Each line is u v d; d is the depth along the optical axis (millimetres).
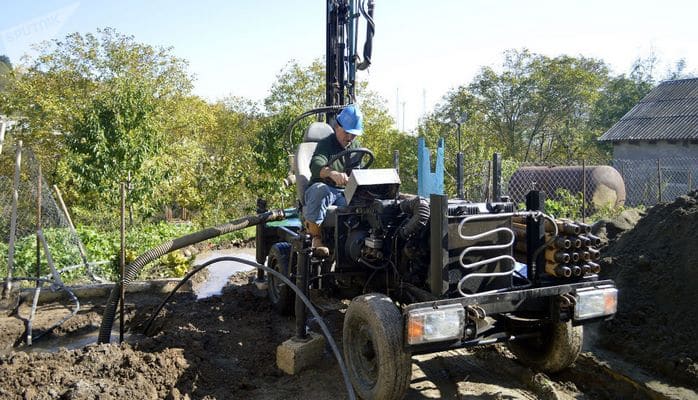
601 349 4547
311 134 6207
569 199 12195
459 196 8703
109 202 12484
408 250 3994
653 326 4484
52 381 3938
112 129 12266
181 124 22672
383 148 24609
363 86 24203
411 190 22078
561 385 4172
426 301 3760
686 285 4648
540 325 4160
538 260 3902
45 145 20312
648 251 5402
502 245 3795
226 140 28625
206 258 10852
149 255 5449
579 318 3773
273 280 6543
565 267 3740
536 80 29906
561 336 4043
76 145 12227
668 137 21266
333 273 5113
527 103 30016
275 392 4223
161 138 13602
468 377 4379
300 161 5996
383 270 4645
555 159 30391
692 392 3656
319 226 5277
